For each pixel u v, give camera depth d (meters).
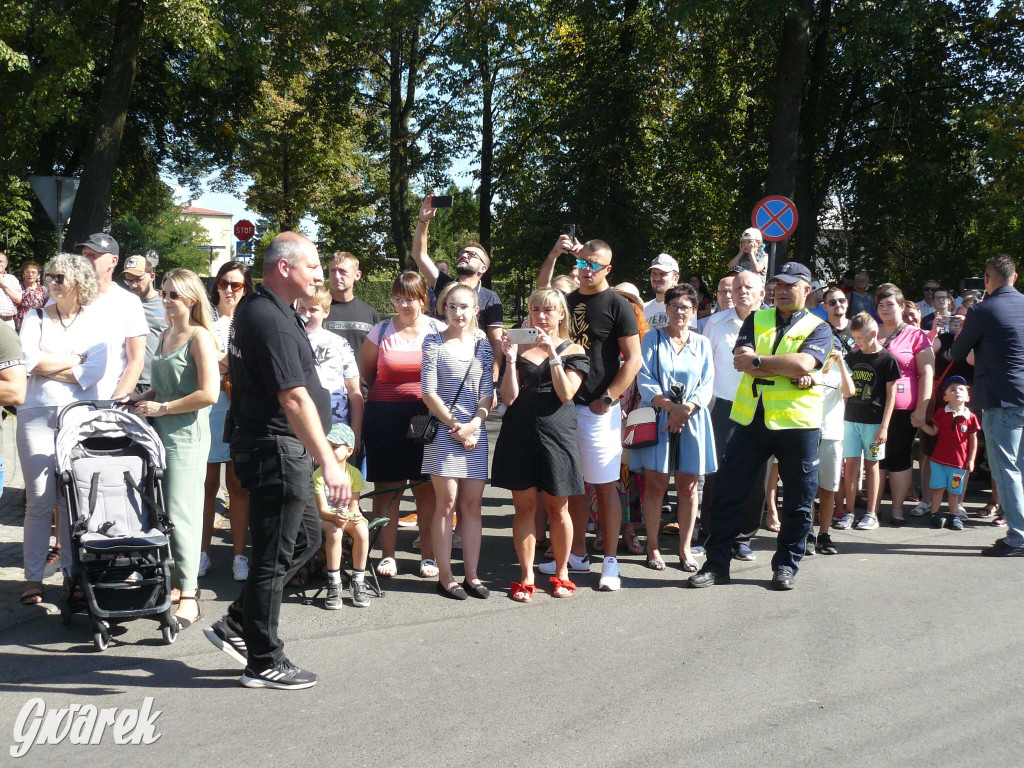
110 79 14.95
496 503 8.41
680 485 6.16
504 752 3.43
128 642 4.63
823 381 6.32
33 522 5.07
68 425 4.74
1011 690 4.07
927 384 7.41
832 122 20.84
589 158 21.50
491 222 25.47
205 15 15.04
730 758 3.40
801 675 4.22
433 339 5.58
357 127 27.41
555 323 5.47
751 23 17.62
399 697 3.95
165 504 4.91
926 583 5.79
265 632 4.00
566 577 5.61
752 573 6.06
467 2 21.17
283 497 3.97
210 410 5.79
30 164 21.47
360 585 5.34
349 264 6.78
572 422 5.45
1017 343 6.51
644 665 4.35
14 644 4.55
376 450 5.95
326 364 5.78
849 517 7.41
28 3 14.16
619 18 21.94
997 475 6.58
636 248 21.48
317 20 17.20
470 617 5.10
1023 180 17.81
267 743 3.50
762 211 10.07
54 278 5.10
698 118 21.92
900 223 21.44
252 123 26.62
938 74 20.12
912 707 3.87
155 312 6.67
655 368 6.05
